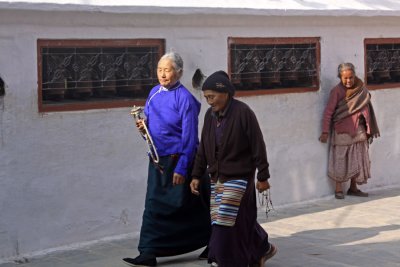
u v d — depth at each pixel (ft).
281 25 31.07
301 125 32.48
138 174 26.96
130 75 26.61
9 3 22.86
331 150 33.63
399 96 36.86
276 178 31.65
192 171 22.54
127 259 23.63
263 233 22.31
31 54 23.91
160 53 27.17
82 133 25.32
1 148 23.52
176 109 22.88
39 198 24.47
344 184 34.50
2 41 23.26
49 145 24.56
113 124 26.11
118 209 26.53
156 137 23.06
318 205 32.48
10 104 23.58
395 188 36.32
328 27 33.14
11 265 23.53
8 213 23.82
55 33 24.35
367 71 35.45
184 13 27.07
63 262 23.91
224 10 28.27
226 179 21.03
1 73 23.30
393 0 36.47
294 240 26.91
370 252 25.39
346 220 29.94
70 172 25.13
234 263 20.88
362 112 33.37
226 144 20.85
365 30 34.76
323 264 24.02
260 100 30.78
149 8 26.03
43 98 24.70
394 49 36.60
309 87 32.73
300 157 32.55
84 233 25.68
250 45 30.19
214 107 20.89
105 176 26.04
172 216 23.45
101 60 25.76
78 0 24.57
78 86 25.30
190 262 24.12
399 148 36.94
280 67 31.60
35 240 24.50
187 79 27.99
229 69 29.40
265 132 31.07
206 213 23.77
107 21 25.46
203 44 28.37
